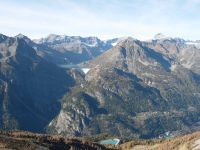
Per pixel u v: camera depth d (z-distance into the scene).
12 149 191.25
